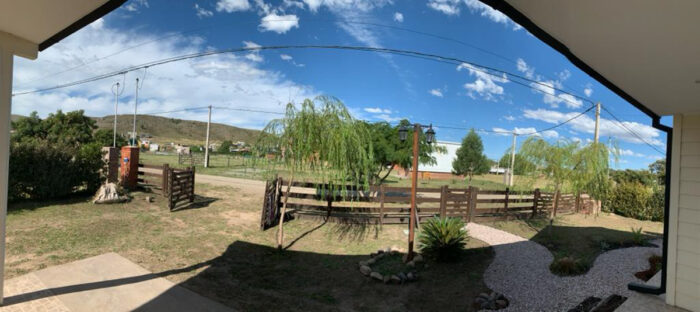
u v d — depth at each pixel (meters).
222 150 44.03
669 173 3.78
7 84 2.66
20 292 3.24
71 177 8.36
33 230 5.54
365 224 8.22
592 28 1.47
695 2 1.13
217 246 5.68
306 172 6.15
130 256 4.72
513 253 6.42
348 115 5.95
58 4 1.98
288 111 5.64
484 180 28.81
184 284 3.96
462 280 4.95
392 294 4.37
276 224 7.57
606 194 10.78
